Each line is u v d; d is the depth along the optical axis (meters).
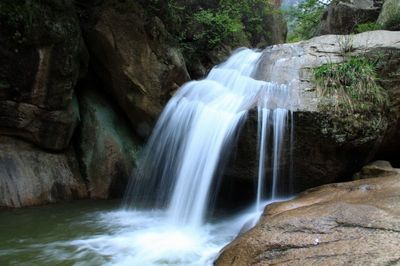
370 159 5.61
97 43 6.65
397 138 5.88
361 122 5.14
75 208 6.02
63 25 5.81
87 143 6.74
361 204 3.50
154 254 4.31
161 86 6.97
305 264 2.82
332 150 5.17
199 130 6.04
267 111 5.21
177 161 6.26
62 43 5.80
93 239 4.78
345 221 3.23
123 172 6.77
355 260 2.68
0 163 5.79
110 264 4.04
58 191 6.24
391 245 2.75
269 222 3.54
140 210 6.07
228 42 9.48
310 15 13.66
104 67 6.86
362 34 6.82
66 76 6.00
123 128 7.20
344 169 5.34
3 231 4.97
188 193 5.82
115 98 7.12
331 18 11.02
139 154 7.04
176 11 8.28
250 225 4.37
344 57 6.26
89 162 6.63
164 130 6.71
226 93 6.52
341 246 2.90
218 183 5.74
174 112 6.66
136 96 6.82
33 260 4.13
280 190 5.52
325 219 3.33
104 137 6.73
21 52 5.51
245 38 10.62
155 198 6.51
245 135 5.31
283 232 3.30
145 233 5.04
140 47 6.75
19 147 6.04
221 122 5.73
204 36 8.84
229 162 5.53
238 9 10.07
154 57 6.91
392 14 8.20
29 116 5.88
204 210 5.55
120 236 4.90
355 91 5.38
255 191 5.55
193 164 5.93
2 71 5.45
